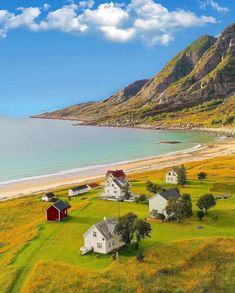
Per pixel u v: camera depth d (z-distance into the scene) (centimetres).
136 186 14188
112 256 7781
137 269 7212
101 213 10800
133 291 6650
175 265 7294
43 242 8812
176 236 8512
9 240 9544
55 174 19625
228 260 7375
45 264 7625
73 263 7656
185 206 9444
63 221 10206
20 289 6969
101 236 8038
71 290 6731
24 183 17638
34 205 12575
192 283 6800
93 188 14475
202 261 7388
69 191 13650
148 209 10962
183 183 13850
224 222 9362
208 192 12619
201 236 8412
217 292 6619
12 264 7875
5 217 11525
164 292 6606
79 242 8669
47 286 6881
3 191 16162
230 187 13100
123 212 10788
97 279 6975
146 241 8331
